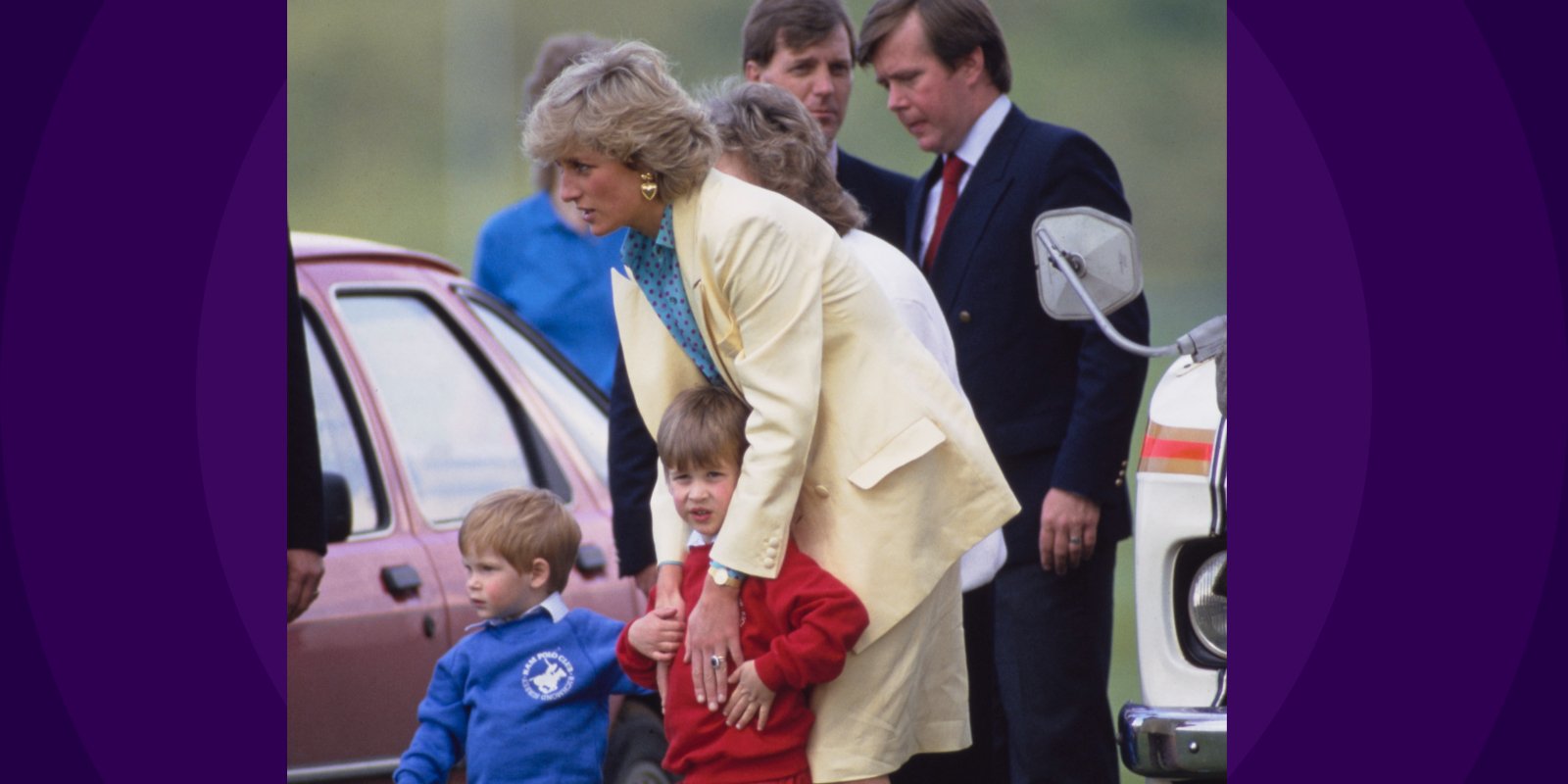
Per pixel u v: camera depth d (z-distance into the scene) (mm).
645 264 13547
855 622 12883
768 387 12734
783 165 14328
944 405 13375
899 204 19531
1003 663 17562
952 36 17734
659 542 14188
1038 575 17406
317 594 16062
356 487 17859
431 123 109188
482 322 19766
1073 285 14969
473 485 18641
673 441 13484
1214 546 14180
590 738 15422
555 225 23609
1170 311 85438
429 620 17578
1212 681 14070
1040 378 17688
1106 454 16953
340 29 109688
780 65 19031
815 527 13344
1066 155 17578
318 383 17984
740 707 12977
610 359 23547
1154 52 102625
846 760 13188
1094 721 17438
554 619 15508
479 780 15273
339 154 107812
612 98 12680
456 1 104812
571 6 107688
